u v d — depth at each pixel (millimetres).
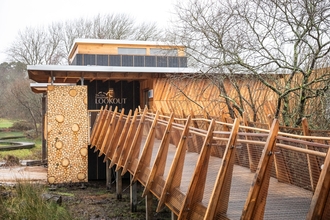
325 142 4797
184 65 18438
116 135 10266
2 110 39094
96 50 18109
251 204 3195
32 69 13109
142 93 16328
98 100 16328
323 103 8406
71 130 13336
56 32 38531
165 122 6445
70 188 12938
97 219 9039
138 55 18328
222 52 9281
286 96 8664
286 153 3729
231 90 13203
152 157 7445
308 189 3436
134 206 9805
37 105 31234
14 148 22844
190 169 5754
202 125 8789
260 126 6742
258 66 8703
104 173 15070
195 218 4406
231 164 3832
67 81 17219
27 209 7367
